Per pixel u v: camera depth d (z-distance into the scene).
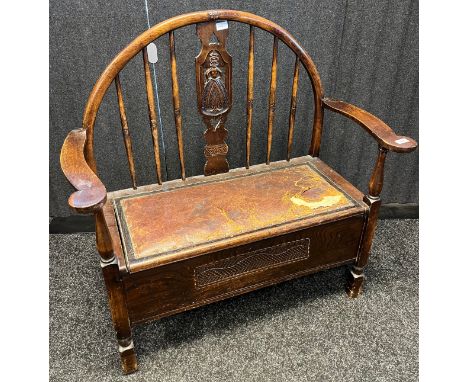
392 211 2.05
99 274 1.66
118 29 1.49
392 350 1.35
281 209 1.31
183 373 1.29
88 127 1.27
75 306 1.52
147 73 1.29
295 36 1.61
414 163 1.98
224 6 1.52
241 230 1.22
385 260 1.74
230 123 1.78
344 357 1.33
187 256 1.14
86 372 1.29
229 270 1.24
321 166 1.57
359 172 2.01
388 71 1.73
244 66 1.65
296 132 1.85
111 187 1.85
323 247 1.36
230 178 1.48
